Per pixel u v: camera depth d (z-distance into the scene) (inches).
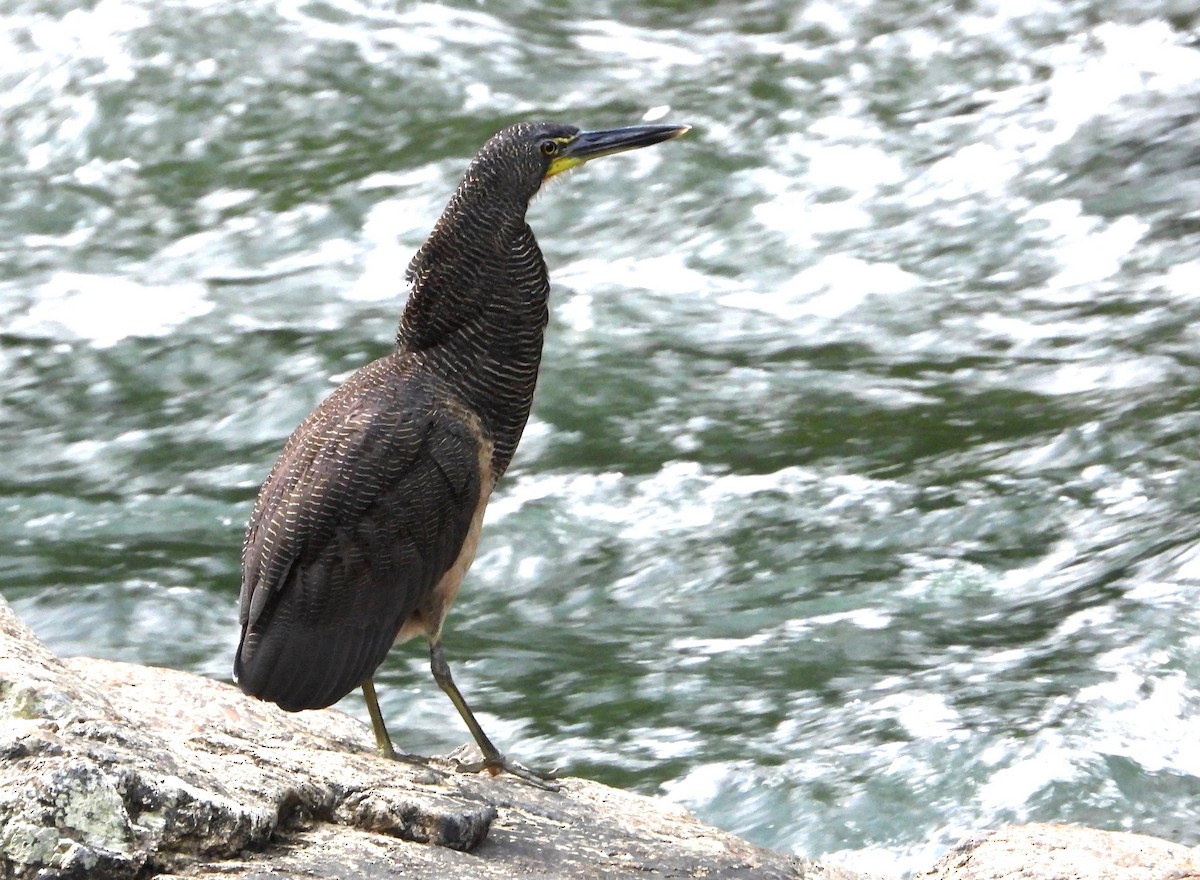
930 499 578.9
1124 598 503.2
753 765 440.5
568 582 550.6
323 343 703.7
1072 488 577.3
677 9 958.4
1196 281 722.2
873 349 693.3
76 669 329.4
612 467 609.9
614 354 687.1
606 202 802.2
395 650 513.0
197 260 772.6
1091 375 658.2
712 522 576.4
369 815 268.5
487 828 277.3
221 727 311.3
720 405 650.8
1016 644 490.6
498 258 324.2
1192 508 553.6
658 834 297.9
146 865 234.7
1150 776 422.9
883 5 943.0
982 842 304.8
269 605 294.0
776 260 760.3
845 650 500.4
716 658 500.4
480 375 323.0
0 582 554.6
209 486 618.8
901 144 830.5
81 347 706.2
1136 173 796.6
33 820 230.7
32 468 631.2
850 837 411.2
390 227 788.6
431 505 305.7
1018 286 735.1
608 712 475.2
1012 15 920.9
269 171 830.5
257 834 248.5
